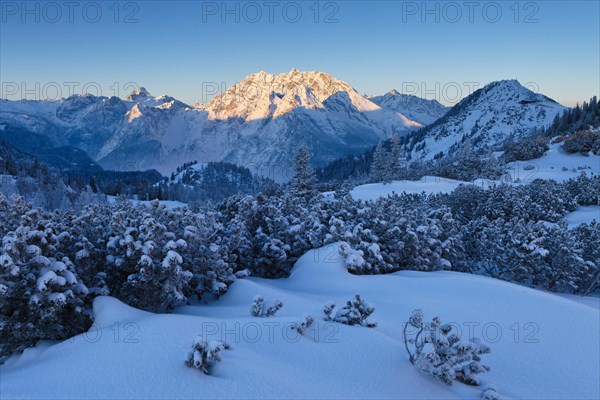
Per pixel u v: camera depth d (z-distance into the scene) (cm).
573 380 971
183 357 772
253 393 686
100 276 1224
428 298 1405
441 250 1991
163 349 804
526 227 2125
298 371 784
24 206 1306
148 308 1281
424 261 1892
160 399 653
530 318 1269
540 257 1994
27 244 1027
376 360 852
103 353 792
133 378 705
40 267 1015
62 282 980
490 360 1052
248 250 1911
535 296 1401
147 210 1488
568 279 2027
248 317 1049
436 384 816
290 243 1972
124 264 1207
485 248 2205
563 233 2097
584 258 2181
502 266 2119
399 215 1958
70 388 673
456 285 1505
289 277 1780
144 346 814
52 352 870
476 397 804
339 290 1531
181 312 1279
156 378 707
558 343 1138
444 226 2231
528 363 1043
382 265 1786
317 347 895
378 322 1181
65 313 1059
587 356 1077
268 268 1947
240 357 802
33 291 985
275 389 704
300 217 2130
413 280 1574
